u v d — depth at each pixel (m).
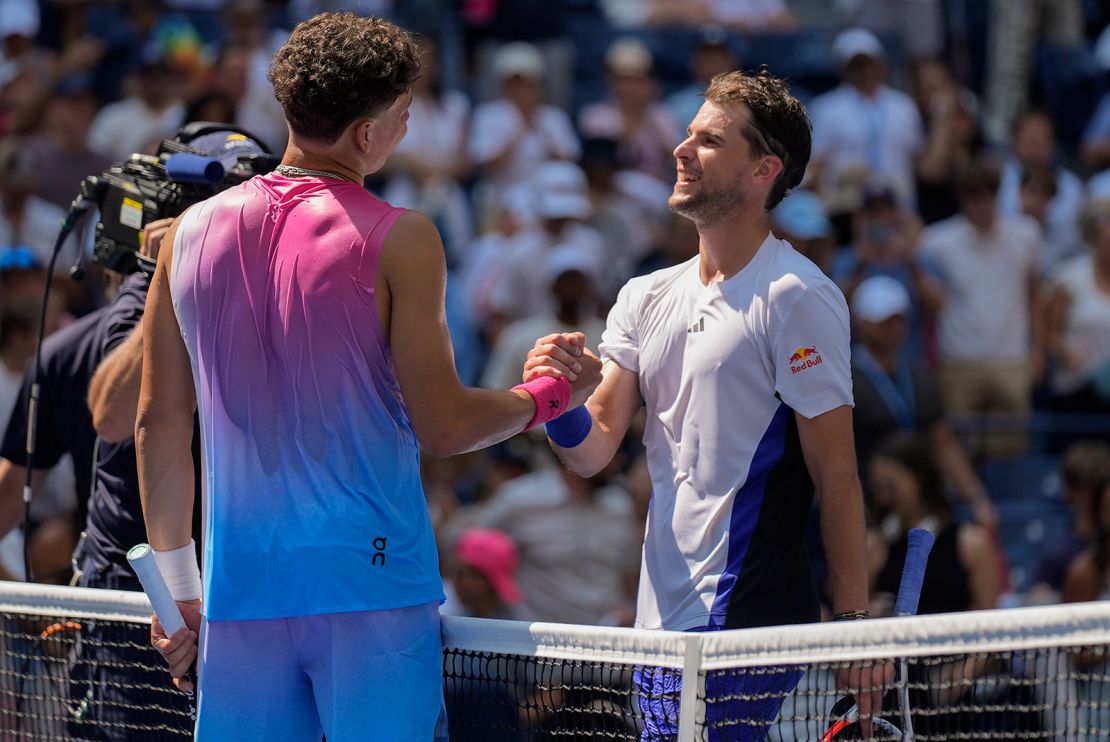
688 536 7.27
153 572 6.64
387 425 6.42
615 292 21.64
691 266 7.58
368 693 6.38
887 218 20.92
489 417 6.48
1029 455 19.94
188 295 6.51
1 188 19.44
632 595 16.16
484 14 28.28
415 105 24.91
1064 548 15.45
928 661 6.84
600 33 29.47
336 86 6.38
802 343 7.05
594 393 7.67
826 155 24.98
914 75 28.30
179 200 8.41
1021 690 6.96
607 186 23.25
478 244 23.52
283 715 6.54
